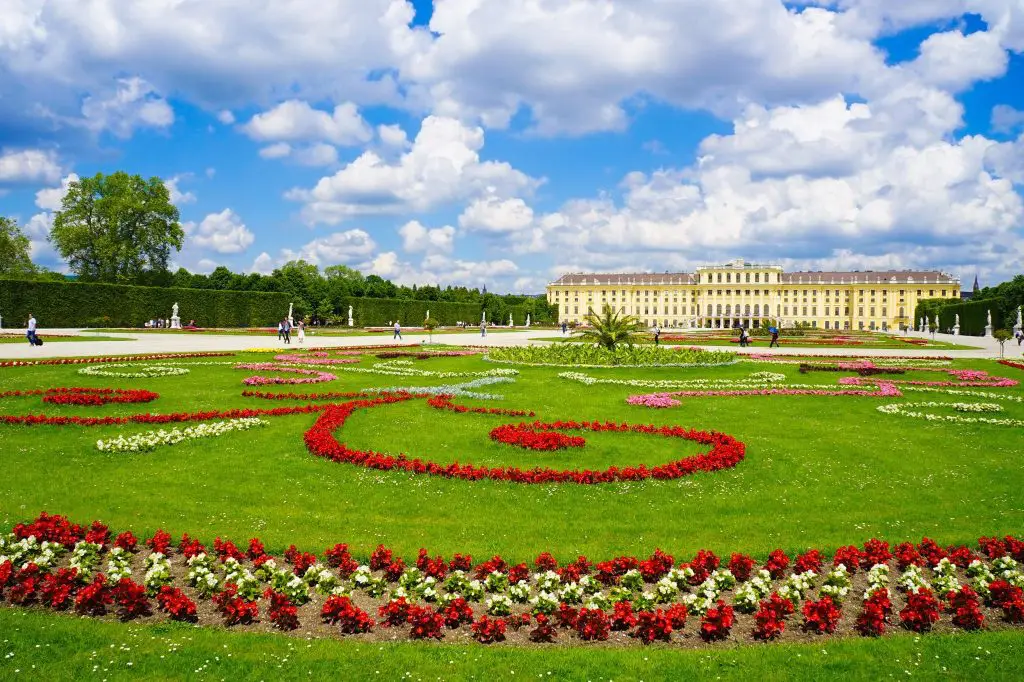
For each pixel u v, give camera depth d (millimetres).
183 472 13898
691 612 8367
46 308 74812
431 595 8570
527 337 84000
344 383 27828
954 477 14258
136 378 27703
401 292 151125
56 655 7125
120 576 8680
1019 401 24750
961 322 116375
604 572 9148
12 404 20312
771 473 14508
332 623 8047
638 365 35938
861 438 17938
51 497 12102
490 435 17547
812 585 9141
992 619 8344
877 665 7137
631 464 15227
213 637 7617
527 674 6969
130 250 92688
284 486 13094
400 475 13891
